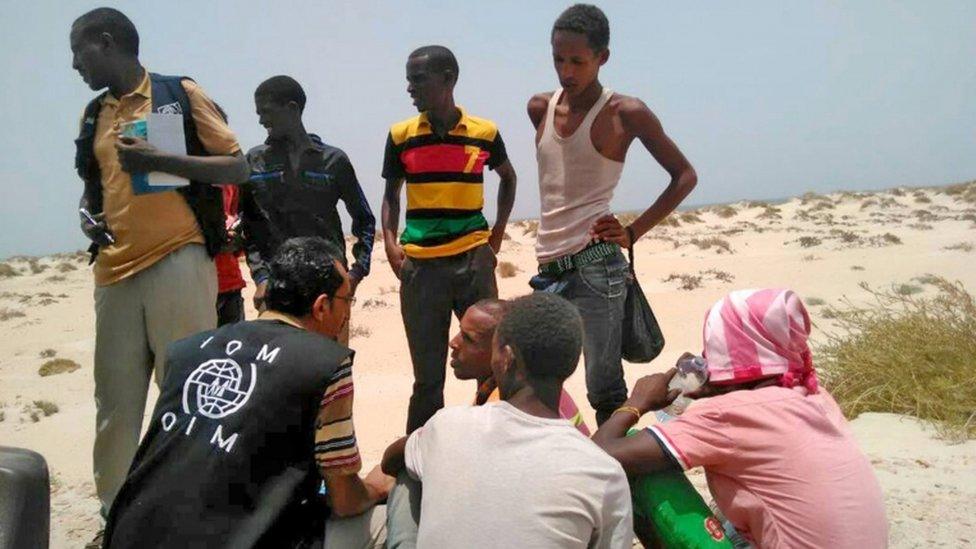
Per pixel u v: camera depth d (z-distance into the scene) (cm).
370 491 297
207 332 277
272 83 466
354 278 484
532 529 221
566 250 389
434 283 451
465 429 241
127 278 374
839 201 4325
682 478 287
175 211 374
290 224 477
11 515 198
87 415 1095
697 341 1305
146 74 374
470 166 444
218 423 247
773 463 259
